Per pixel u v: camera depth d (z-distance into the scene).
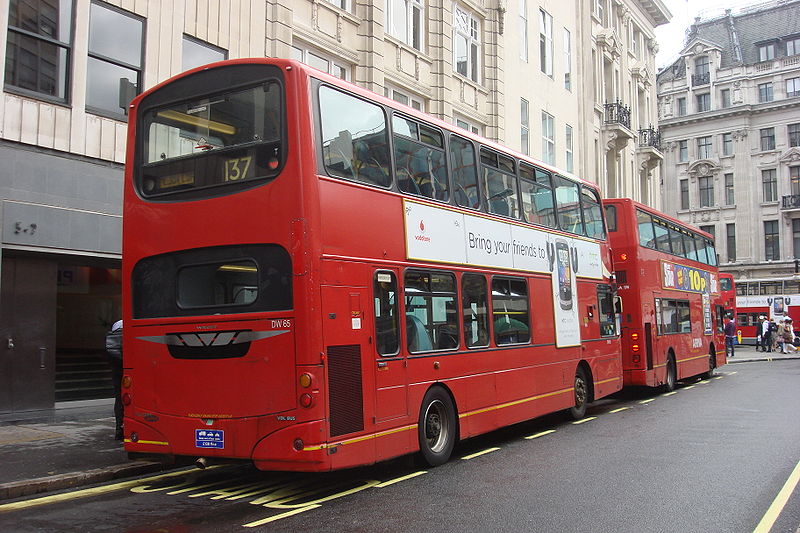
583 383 13.48
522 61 27.77
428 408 8.72
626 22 41.12
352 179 7.72
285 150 7.14
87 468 8.26
